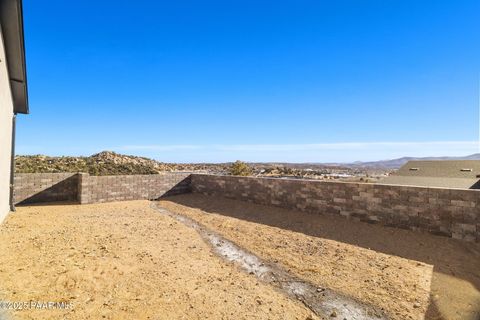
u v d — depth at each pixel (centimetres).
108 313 360
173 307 385
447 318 372
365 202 825
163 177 1472
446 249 610
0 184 760
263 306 404
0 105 686
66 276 461
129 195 1360
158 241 708
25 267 485
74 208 1126
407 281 477
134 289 433
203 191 1475
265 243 713
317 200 950
